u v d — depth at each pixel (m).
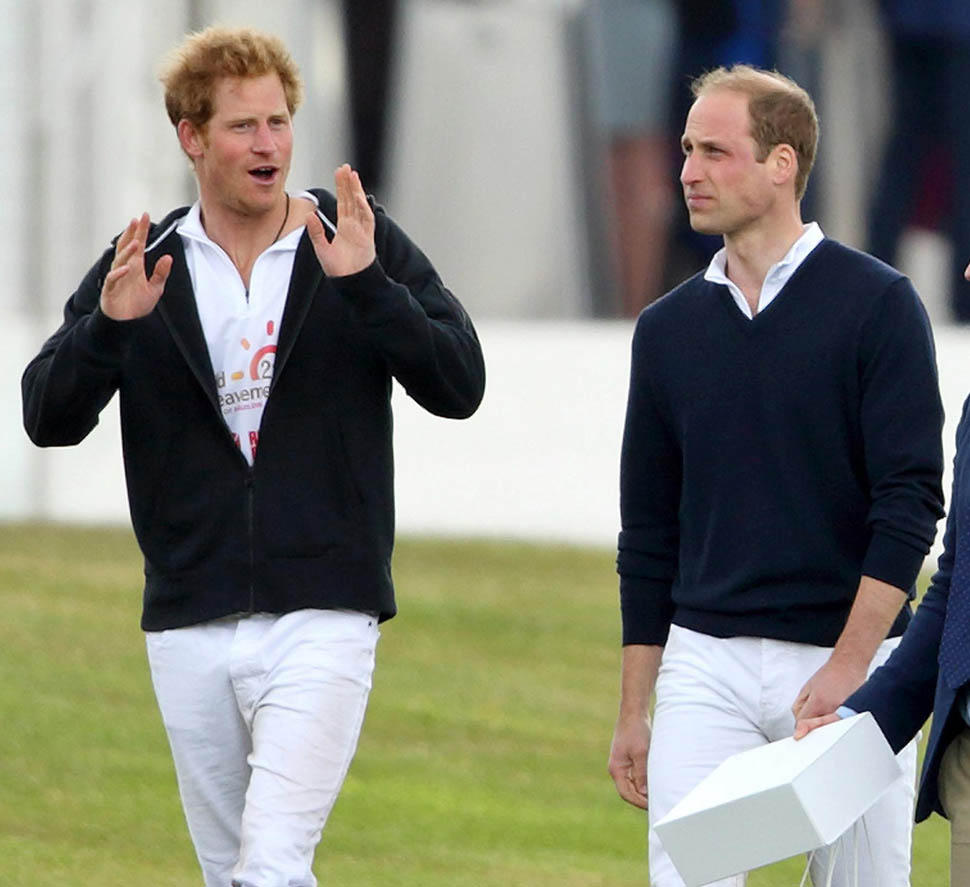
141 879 24.33
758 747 17.23
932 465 17.28
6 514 48.38
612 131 68.75
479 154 68.56
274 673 17.64
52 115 49.50
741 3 67.38
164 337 17.64
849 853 17.69
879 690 15.81
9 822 26.52
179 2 51.62
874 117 67.56
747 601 17.67
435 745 31.91
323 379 17.62
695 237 69.06
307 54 60.41
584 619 39.94
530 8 68.19
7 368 49.31
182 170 51.62
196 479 17.70
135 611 38.16
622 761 18.66
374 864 25.75
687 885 14.92
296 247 17.75
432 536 46.78
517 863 26.28
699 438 17.81
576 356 51.81
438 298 18.11
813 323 17.47
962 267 68.00
